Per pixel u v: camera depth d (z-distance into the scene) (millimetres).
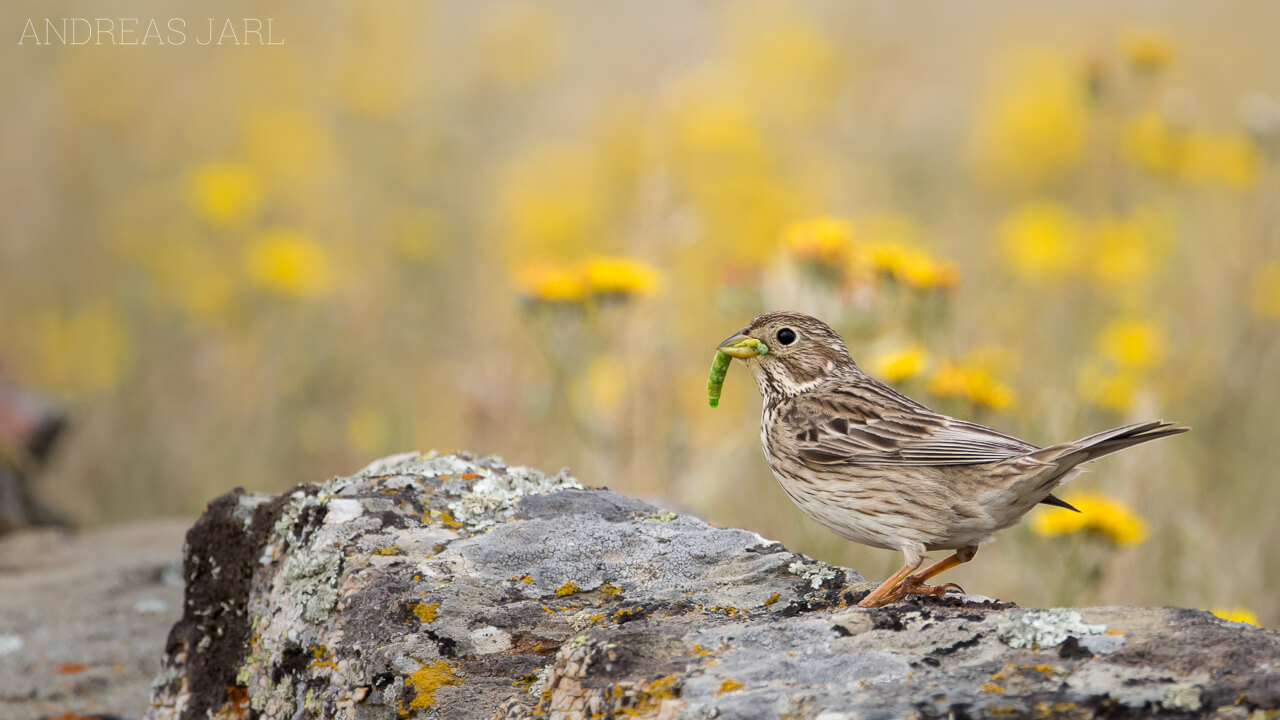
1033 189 17594
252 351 14922
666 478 10766
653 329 11203
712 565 5918
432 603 5555
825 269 9969
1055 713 4059
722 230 15602
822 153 17188
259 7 19812
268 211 17922
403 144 18156
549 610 5598
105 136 18016
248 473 13953
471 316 15672
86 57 17953
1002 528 6176
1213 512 11023
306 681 5688
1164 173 15125
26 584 9578
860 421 6355
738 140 16375
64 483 14297
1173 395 11922
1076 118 17875
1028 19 19922
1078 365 11688
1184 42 18922
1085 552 8766
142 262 17031
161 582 9695
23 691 7684
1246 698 4031
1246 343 12359
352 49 19125
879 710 4148
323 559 5930
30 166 17688
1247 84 18266
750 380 11438
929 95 18141
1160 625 4547
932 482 6051
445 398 14086
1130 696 4102
